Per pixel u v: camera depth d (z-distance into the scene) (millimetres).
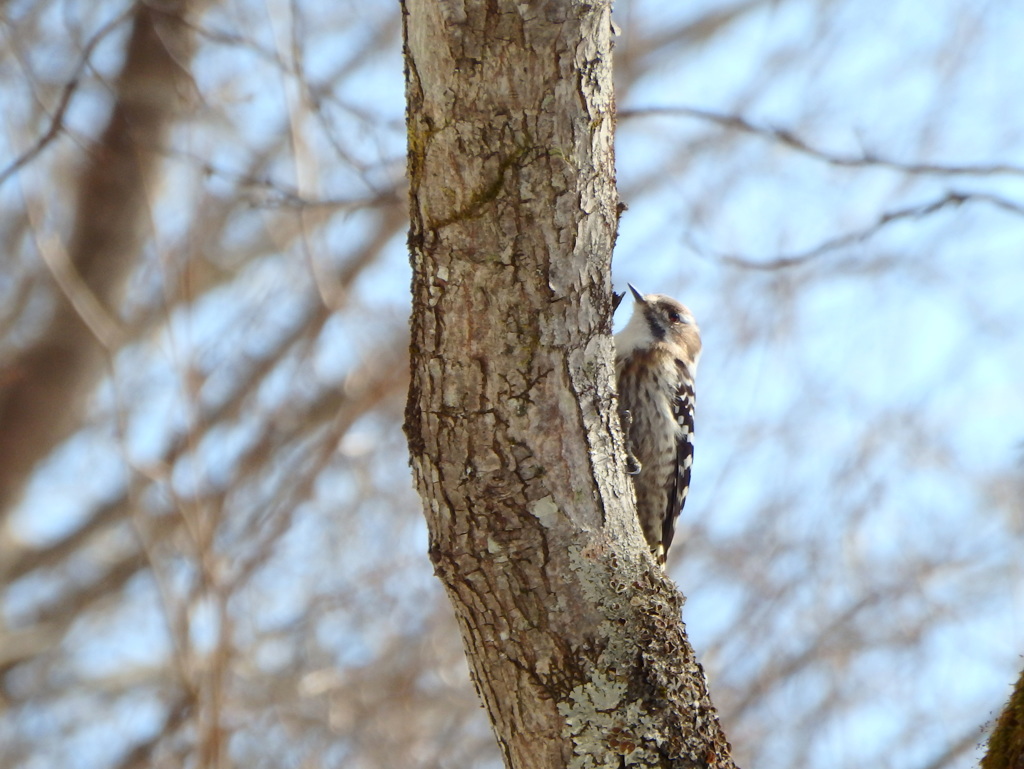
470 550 4875
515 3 4133
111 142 15406
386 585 15336
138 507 11523
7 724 18109
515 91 4289
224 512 12305
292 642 15039
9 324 18078
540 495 4793
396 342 14422
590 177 4480
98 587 19047
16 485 17875
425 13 4203
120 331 12719
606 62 4430
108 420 17609
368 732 14414
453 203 4461
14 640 18000
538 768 5027
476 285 4547
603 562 4922
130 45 14414
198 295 18094
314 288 15102
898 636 14633
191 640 11477
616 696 4930
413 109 4430
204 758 11234
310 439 15234
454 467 4785
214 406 14656
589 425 4812
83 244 16766
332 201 10078
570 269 4578
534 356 4641
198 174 12945
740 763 14180
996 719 5270
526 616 4902
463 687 14773
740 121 8703
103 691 18172
